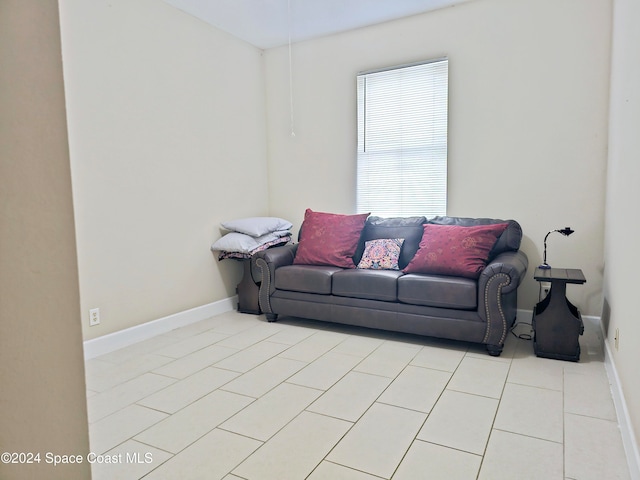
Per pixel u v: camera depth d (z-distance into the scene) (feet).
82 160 9.52
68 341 1.84
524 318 11.89
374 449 5.97
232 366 9.05
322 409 7.13
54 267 1.78
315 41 14.29
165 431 6.50
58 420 1.80
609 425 6.51
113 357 9.68
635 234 6.08
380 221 12.87
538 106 11.34
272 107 15.33
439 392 7.70
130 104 10.58
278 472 5.48
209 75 12.96
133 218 10.75
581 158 10.98
